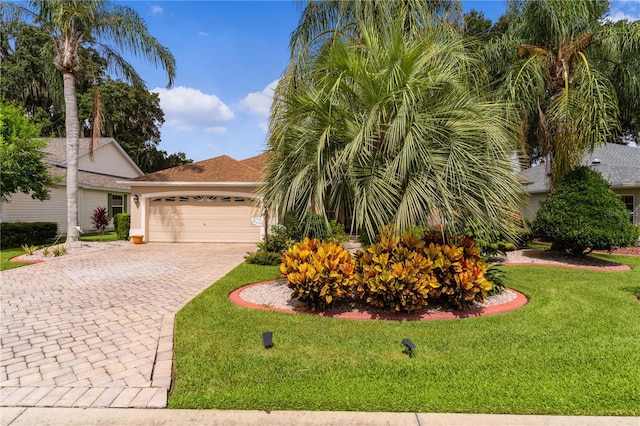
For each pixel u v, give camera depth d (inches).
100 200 766.5
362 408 104.0
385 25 211.8
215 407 105.3
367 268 183.8
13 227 503.2
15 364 134.9
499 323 173.8
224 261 380.8
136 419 100.4
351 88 190.2
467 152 169.9
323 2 346.0
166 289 254.7
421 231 210.4
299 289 187.3
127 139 1155.9
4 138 456.8
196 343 150.4
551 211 374.9
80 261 378.0
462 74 207.6
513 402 105.3
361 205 170.6
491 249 341.1
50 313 197.0
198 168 582.9
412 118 170.4
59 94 533.0
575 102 335.6
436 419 99.2
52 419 100.6
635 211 502.0
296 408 104.6
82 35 458.9
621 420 97.7
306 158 192.2
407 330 163.8
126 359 138.7
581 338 154.3
